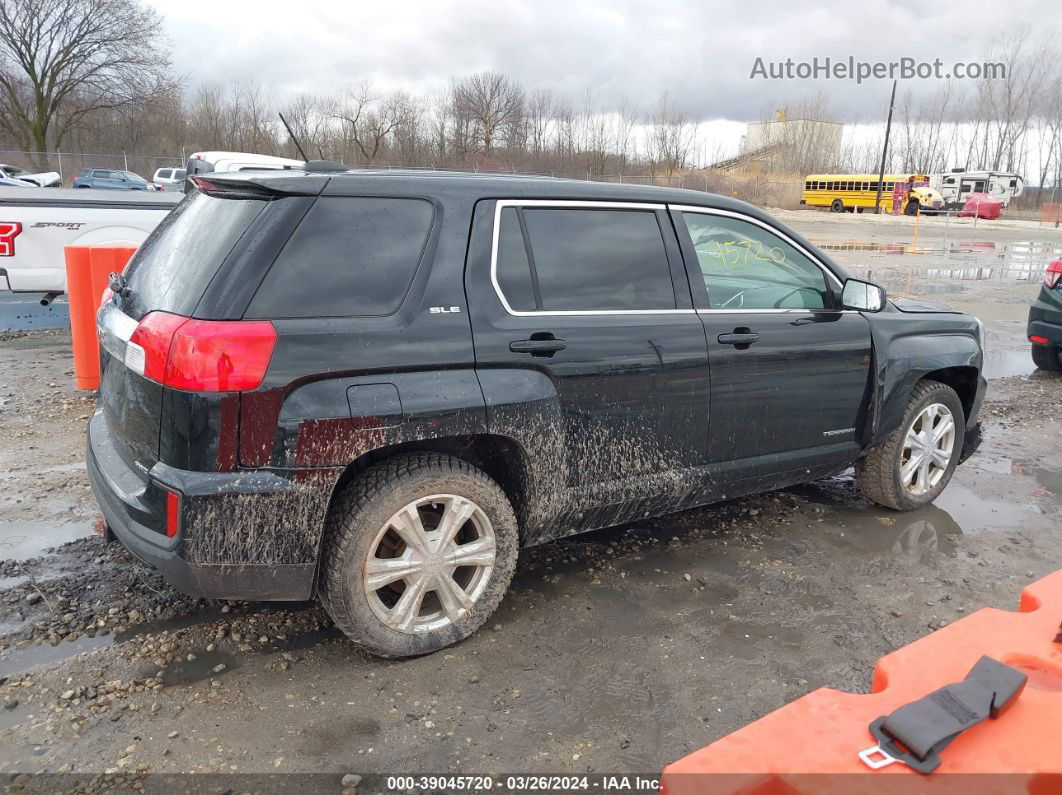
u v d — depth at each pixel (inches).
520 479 132.5
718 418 151.5
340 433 110.3
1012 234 1504.7
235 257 108.0
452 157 2038.6
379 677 119.4
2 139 1812.3
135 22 1692.9
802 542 172.9
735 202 157.1
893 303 191.6
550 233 133.3
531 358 126.7
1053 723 51.9
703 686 119.6
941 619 141.7
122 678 117.2
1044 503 199.5
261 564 109.7
